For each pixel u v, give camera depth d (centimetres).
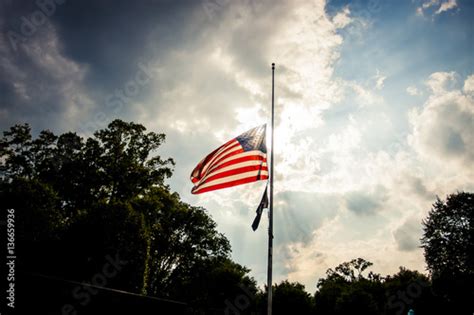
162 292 4975
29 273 1125
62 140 3912
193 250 5069
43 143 3875
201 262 5106
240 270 5578
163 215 4672
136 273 2942
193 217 5097
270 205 1548
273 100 1748
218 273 5078
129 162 3956
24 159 3762
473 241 4819
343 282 7869
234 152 1614
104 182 3872
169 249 5016
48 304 1135
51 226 2820
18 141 3797
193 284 5122
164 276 4988
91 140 3975
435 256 5097
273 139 1666
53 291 1152
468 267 4794
